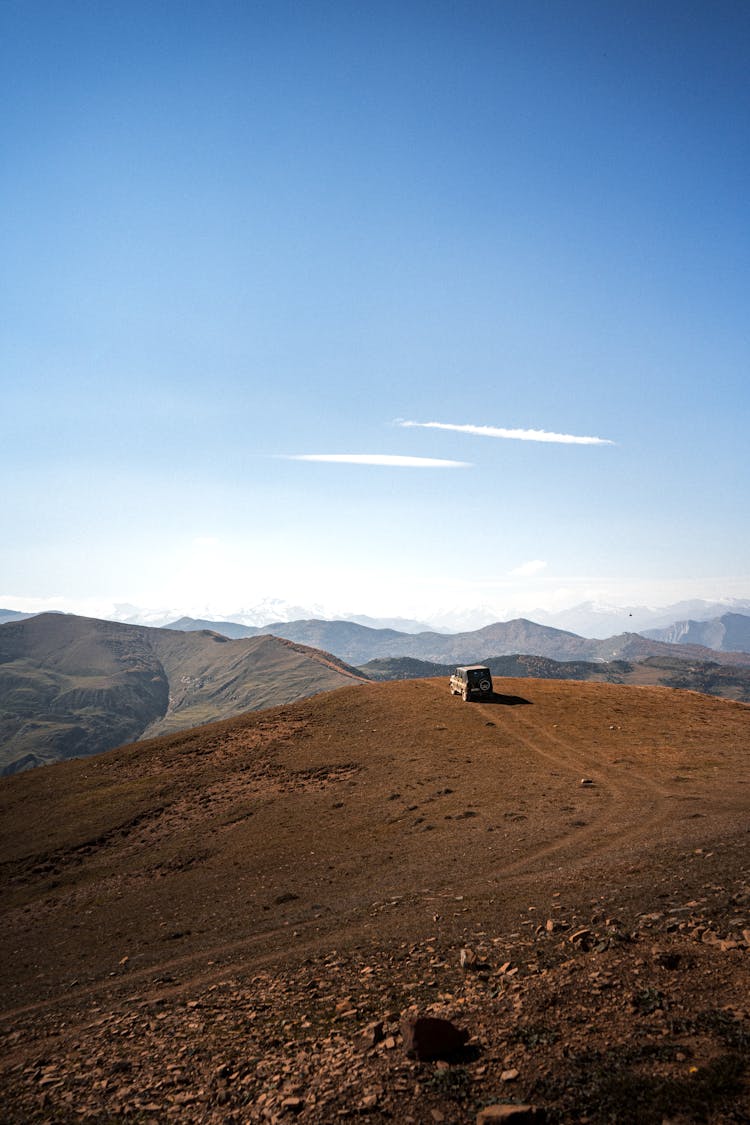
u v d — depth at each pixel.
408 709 71.19
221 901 33.78
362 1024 13.70
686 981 12.42
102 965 27.03
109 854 48.19
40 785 68.69
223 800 54.16
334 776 54.94
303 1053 12.66
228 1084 12.04
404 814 43.22
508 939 18.11
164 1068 13.47
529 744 56.53
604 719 63.00
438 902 25.25
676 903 18.25
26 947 32.75
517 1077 10.05
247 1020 15.54
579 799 40.31
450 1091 10.00
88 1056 15.38
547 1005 12.48
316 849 39.78
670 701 69.94
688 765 46.81
